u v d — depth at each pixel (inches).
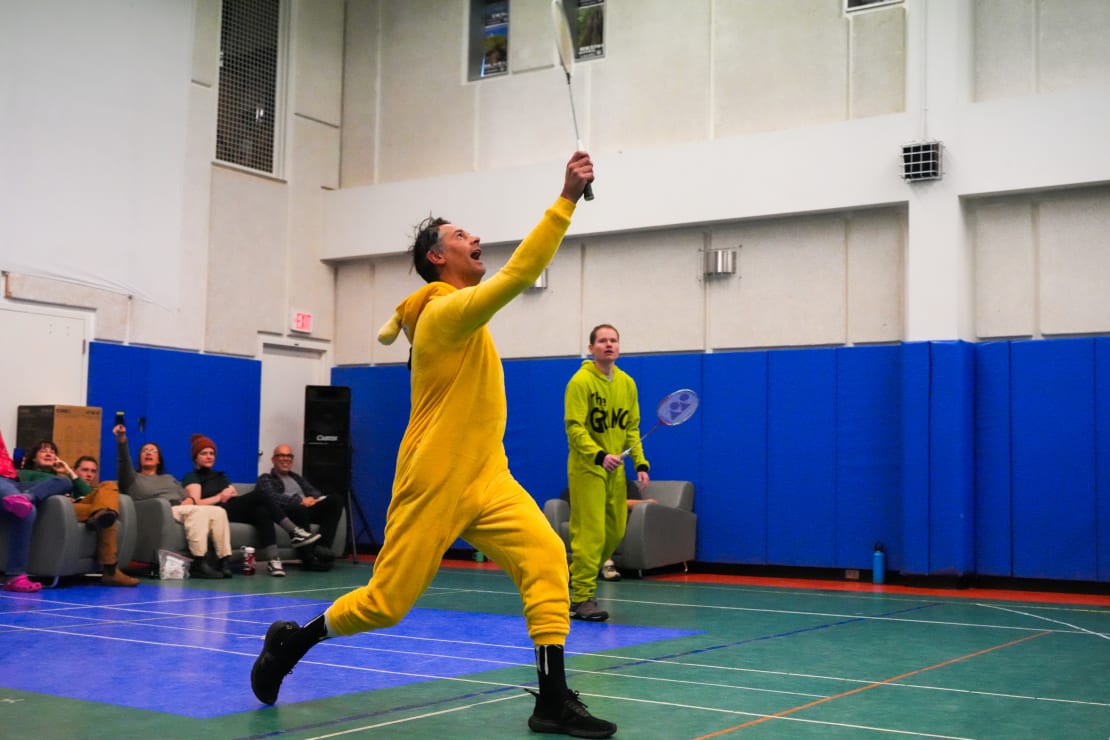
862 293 395.2
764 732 133.8
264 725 136.1
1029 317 365.7
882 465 383.6
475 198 473.4
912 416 370.3
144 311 440.5
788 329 408.8
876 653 205.0
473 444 129.0
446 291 133.2
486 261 479.2
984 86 376.2
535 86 469.4
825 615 271.1
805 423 399.5
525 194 460.4
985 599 320.5
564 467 448.1
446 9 497.4
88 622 241.3
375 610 131.0
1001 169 361.1
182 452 450.9
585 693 160.9
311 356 515.8
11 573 312.0
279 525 392.8
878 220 392.8
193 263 459.8
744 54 420.5
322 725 136.3
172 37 454.6
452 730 133.8
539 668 132.3
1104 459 346.9
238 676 171.9
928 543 364.5
